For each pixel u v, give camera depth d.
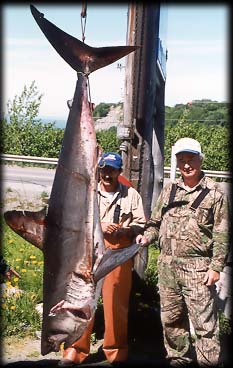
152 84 5.95
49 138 21.44
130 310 5.68
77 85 3.49
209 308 4.23
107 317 4.70
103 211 4.59
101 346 5.23
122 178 4.88
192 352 4.82
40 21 3.46
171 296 4.38
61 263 3.59
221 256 4.14
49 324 3.65
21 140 21.22
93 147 3.51
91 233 3.53
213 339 4.24
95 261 3.53
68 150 3.55
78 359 4.73
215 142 17.70
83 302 3.54
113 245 4.54
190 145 4.17
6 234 8.62
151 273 6.46
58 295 3.60
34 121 21.33
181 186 4.32
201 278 4.23
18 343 5.21
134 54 5.90
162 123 7.58
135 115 5.96
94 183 3.52
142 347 5.21
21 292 5.96
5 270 4.61
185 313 4.46
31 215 3.63
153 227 4.51
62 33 3.47
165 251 4.38
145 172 6.00
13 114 21.22
